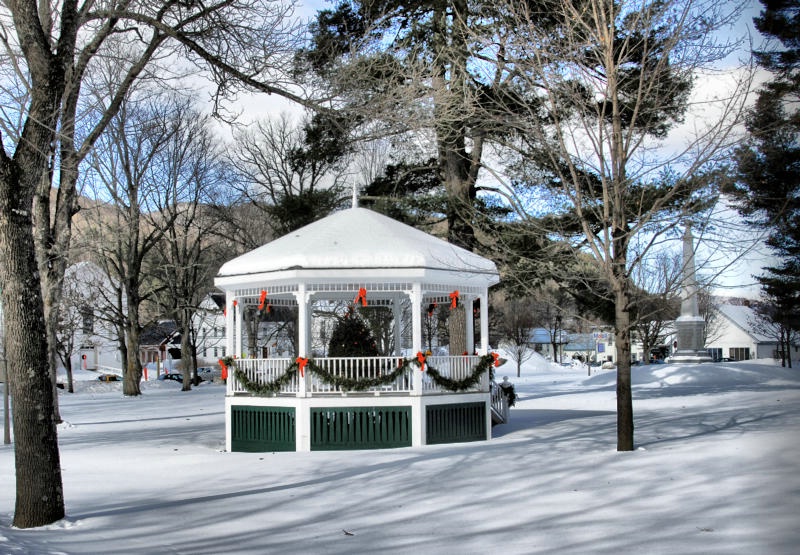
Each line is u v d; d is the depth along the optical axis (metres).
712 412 20.66
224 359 18.83
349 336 19.48
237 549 8.02
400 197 24.92
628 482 10.93
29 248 9.90
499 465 13.19
